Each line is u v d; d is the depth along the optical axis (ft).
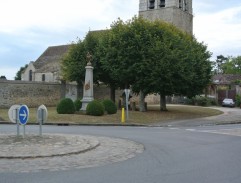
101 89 164.76
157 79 99.71
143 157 34.45
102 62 114.01
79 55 133.08
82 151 35.86
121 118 90.48
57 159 32.04
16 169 27.89
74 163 30.58
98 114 90.63
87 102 96.63
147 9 214.28
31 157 32.14
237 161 32.78
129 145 42.01
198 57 112.27
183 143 45.55
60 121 81.05
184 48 107.04
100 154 35.27
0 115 88.28
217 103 195.62
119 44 106.52
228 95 199.52
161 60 98.07
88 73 98.07
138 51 102.47
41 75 201.87
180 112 115.55
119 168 28.94
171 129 68.80
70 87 145.38
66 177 25.48
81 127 70.38
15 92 122.52
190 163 31.55
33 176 25.70
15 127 64.59
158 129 68.39
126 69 103.81
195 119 98.32
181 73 100.68
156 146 42.42
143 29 107.45
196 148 41.14
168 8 205.57
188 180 24.93
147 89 103.96
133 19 112.68
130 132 59.88
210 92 215.72
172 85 102.37
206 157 34.88
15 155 32.17
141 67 99.81
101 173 26.94
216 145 43.96
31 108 122.52
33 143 38.70
